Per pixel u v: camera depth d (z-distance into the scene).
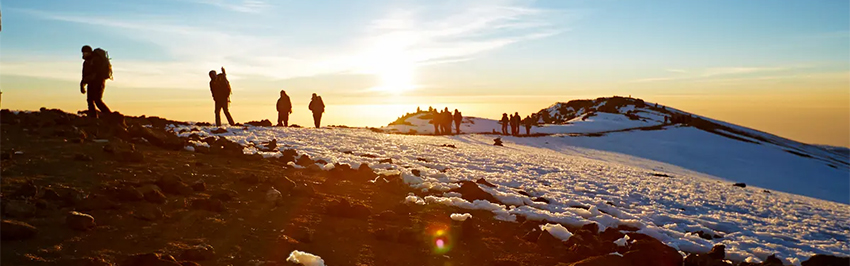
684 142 61.44
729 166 51.56
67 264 5.10
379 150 20.47
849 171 58.41
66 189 7.36
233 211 7.62
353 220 8.02
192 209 7.39
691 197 17.42
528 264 7.07
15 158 9.11
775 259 8.83
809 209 19.30
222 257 5.85
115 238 5.97
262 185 9.49
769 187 41.81
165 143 13.03
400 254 6.82
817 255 8.05
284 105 29.89
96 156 10.14
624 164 37.59
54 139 11.22
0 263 4.90
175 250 5.84
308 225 7.41
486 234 8.33
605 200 13.98
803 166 55.25
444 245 7.34
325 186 10.52
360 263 6.30
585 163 28.89
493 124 85.75
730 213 14.75
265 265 5.69
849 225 15.82
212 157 12.46
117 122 14.61
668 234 10.29
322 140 21.59
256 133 21.38
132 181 8.54
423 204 10.02
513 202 11.23
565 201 12.42
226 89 24.12
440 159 19.70
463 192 11.42
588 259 6.98
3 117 12.26
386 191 11.00
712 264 7.96
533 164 22.11
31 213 6.18
